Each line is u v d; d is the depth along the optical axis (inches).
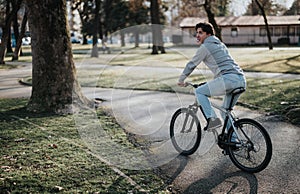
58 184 155.4
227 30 1887.3
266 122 263.7
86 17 1889.8
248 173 171.5
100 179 161.6
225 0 1036.5
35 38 301.9
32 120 273.6
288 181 161.2
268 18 1886.1
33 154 194.9
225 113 182.9
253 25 1840.6
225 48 183.6
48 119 276.2
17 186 153.1
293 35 1828.2
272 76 554.9
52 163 180.9
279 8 1657.2
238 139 175.6
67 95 306.5
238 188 155.6
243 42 1882.4
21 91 455.2
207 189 155.3
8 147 207.3
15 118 281.6
